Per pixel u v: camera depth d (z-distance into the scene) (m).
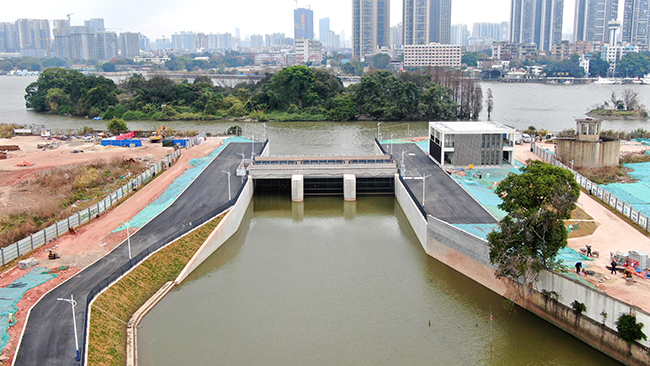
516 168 157.38
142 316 87.25
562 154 162.12
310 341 81.31
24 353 68.75
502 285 94.00
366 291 97.25
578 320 80.50
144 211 125.81
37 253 100.56
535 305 88.12
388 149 190.88
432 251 111.81
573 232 105.56
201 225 116.00
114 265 95.56
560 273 83.94
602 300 76.19
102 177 154.88
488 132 158.25
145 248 103.69
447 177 149.00
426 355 77.94
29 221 115.75
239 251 116.44
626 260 88.38
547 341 81.19
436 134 167.12
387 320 87.38
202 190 142.00
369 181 159.75
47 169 164.88
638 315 71.38
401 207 144.38
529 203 85.62
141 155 186.50
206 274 104.44
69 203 132.62
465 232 101.38
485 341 81.38
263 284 100.25
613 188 139.25
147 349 78.75
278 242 121.75
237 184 147.12
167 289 96.00
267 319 87.56
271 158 164.38
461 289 97.81
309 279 102.25
